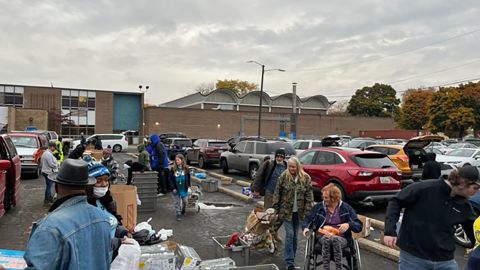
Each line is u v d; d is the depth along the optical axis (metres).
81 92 56.00
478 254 3.54
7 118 42.22
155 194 9.91
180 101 84.19
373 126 71.94
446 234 3.70
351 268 5.11
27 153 15.60
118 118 58.47
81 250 2.26
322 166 10.66
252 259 6.30
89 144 16.56
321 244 5.12
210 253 6.60
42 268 2.11
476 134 57.84
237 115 60.22
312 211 5.37
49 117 51.81
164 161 12.04
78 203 2.41
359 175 9.77
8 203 9.15
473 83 56.09
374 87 84.94
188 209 10.12
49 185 10.20
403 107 75.38
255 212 6.68
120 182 13.44
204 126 58.12
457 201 3.71
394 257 6.31
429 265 3.70
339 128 68.69
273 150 16.11
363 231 7.45
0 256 3.94
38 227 2.25
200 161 21.91
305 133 65.50
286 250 5.87
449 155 19.97
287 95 77.56
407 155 13.20
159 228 8.25
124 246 3.92
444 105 56.66
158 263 4.54
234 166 17.81
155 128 55.22
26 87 53.72
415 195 3.78
